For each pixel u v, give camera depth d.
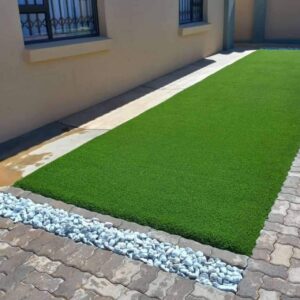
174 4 8.44
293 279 2.39
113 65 6.64
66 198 3.40
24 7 4.97
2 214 3.26
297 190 3.37
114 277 2.49
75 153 4.35
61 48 5.35
